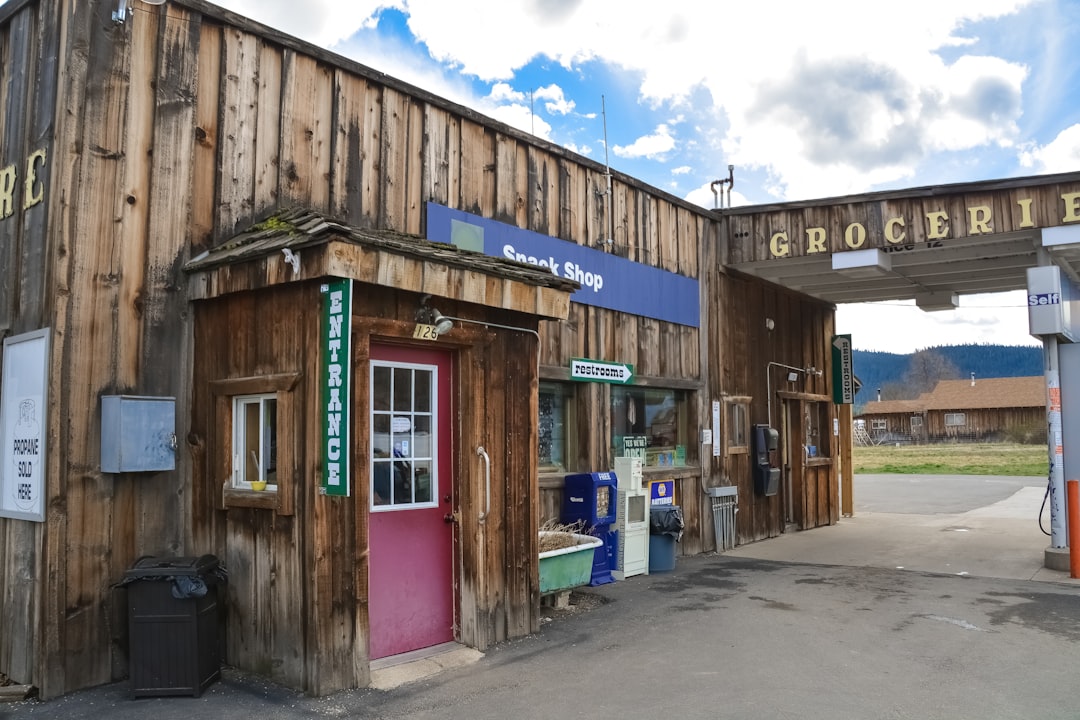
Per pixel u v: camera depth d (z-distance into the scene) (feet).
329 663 15.44
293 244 15.37
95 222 16.37
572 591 25.07
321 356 15.58
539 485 25.50
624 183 30.66
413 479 18.20
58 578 15.52
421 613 18.15
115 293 16.61
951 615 21.85
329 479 15.24
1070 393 29.68
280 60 19.51
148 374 17.07
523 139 25.90
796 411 42.86
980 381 207.72
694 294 34.27
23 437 16.46
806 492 42.80
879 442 206.49
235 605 16.81
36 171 16.80
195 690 15.23
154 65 17.34
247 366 16.87
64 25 16.44
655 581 26.96
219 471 17.07
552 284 20.70
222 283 17.07
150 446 16.52
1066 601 23.50
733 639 19.52
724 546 34.53
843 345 47.39
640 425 31.30
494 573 19.13
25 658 15.90
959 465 106.01
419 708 14.80
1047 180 28.17
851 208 32.24
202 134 18.02
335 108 20.53
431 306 17.85
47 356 15.81
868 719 14.25
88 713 14.49
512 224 25.45
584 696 15.49
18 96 17.80
